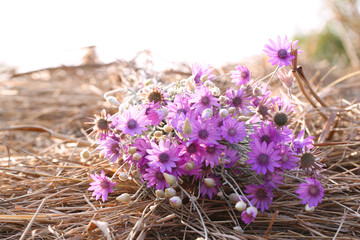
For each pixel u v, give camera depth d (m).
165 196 0.51
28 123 1.11
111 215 0.52
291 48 0.55
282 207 0.55
